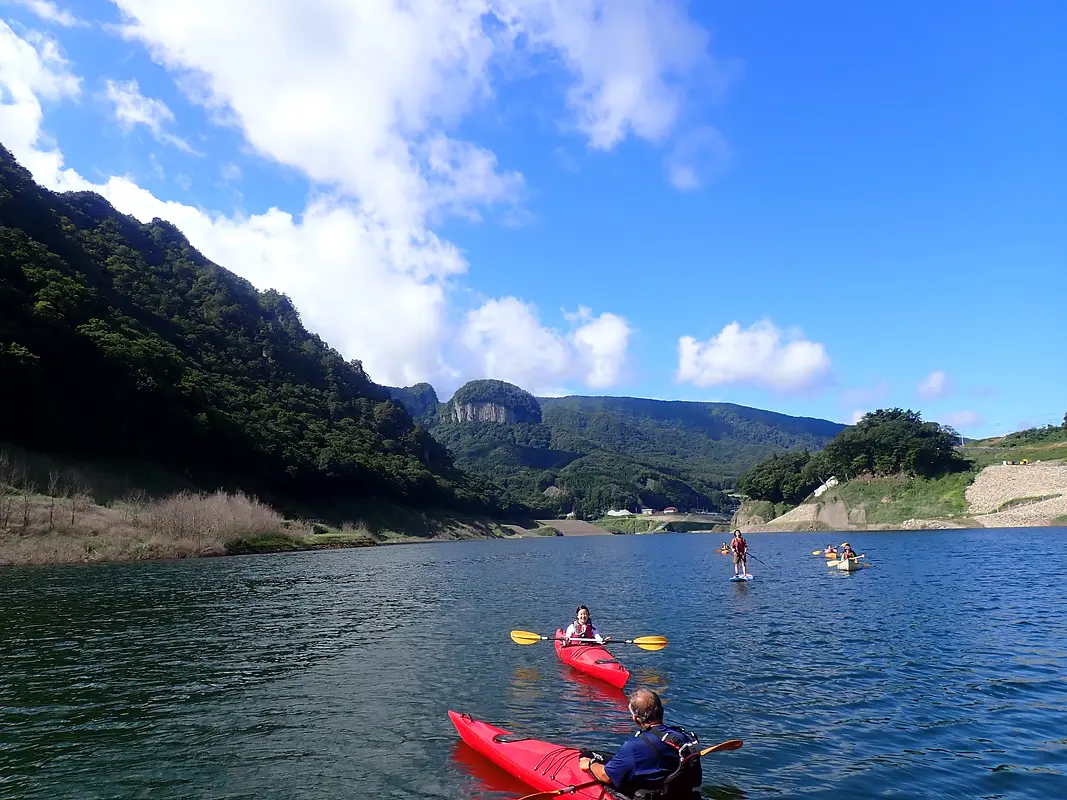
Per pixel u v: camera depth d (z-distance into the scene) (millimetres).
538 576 43719
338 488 107500
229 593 31891
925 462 115500
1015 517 92250
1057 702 12664
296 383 138750
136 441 74062
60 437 66062
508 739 10555
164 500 63812
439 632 21906
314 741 11430
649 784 7535
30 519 49125
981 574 34969
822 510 122250
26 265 73250
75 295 75688
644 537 155000
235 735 11773
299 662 17422
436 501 144250
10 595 29750
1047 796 8703
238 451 84812
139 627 22531
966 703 12734
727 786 9188
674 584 37031
